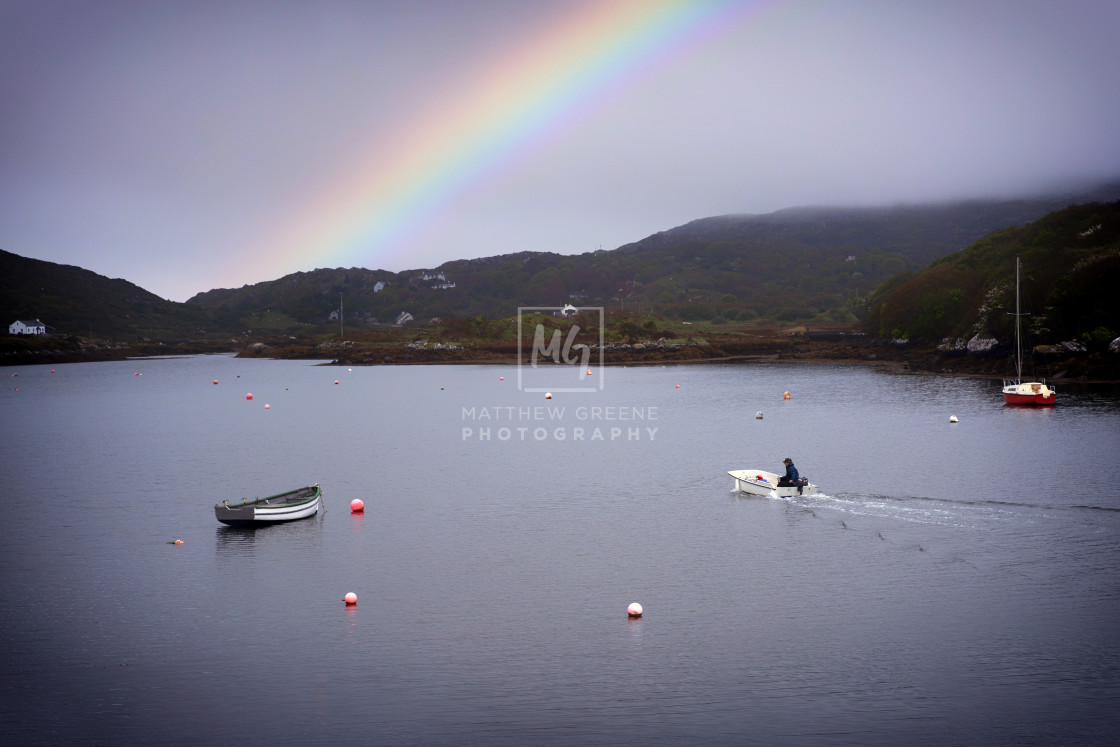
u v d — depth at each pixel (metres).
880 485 50.44
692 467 58.72
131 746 22.33
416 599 32.44
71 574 35.91
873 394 110.38
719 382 137.25
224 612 31.31
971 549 37.16
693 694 24.58
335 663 26.91
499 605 31.67
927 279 177.12
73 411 108.44
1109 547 37.00
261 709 24.08
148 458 67.00
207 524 44.25
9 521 45.22
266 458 66.06
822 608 30.77
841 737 22.27
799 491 47.44
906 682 25.08
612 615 30.55
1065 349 123.19
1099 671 25.47
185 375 185.38
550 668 26.36
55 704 24.55
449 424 87.31
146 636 29.19
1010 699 24.00
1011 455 60.25
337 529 42.81
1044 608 30.23
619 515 44.84
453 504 48.19
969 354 139.62
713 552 37.69
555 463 61.47
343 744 22.27
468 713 23.72
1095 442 65.25
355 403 113.69
